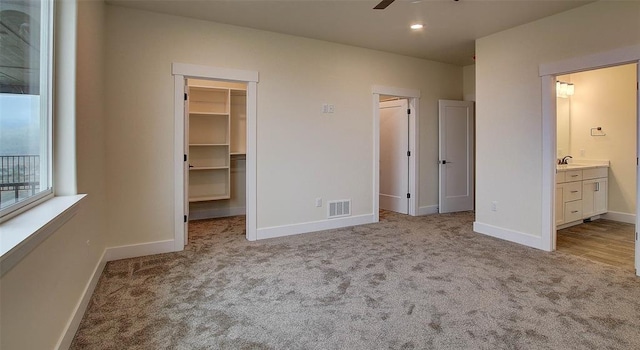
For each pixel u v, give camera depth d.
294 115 4.43
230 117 5.63
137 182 3.53
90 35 2.70
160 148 3.63
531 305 2.42
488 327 2.13
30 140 1.90
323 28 4.11
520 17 3.71
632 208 4.95
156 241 3.64
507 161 4.12
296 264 3.29
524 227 3.95
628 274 3.01
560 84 5.34
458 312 2.33
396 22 3.91
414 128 5.57
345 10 3.57
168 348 1.92
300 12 3.62
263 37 4.17
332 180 4.76
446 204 5.84
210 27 3.85
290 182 4.43
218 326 2.15
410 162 5.66
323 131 4.66
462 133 5.92
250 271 3.10
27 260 1.39
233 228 4.79
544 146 3.73
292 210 4.46
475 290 2.68
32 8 1.94
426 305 2.43
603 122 5.20
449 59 5.58
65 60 2.22
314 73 4.55
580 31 3.41
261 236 4.23
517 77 3.99
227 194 5.51
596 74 5.25
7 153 1.59
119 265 3.26
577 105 5.48
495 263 3.30
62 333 1.84
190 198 5.21
